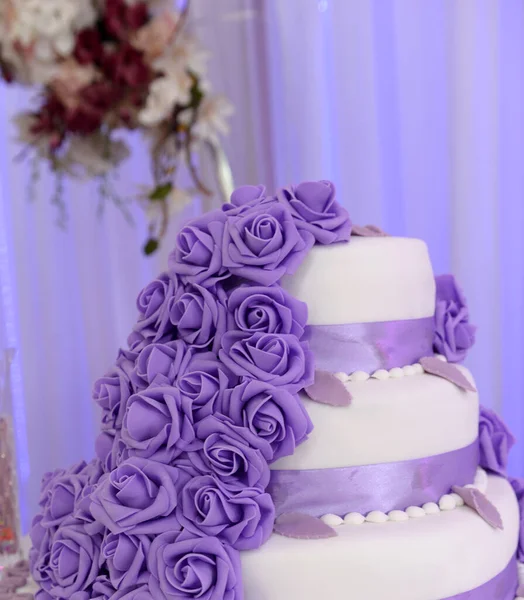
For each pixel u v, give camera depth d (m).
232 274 1.36
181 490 1.26
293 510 1.32
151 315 1.45
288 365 1.29
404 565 1.23
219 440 1.26
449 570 1.27
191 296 1.36
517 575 1.55
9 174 2.84
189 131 2.21
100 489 1.29
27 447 2.88
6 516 1.67
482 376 2.64
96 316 2.94
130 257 2.96
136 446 1.28
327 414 1.31
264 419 1.25
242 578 1.22
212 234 1.38
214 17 2.79
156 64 2.04
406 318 1.47
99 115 2.05
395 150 2.73
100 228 2.94
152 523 1.24
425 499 1.39
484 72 2.59
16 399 2.87
